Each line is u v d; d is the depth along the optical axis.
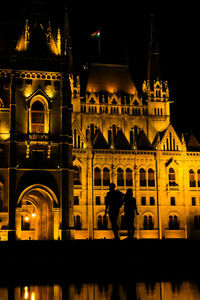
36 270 35.34
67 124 74.31
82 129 108.69
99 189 101.81
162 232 103.12
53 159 73.44
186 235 104.44
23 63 74.25
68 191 72.62
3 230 70.50
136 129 111.94
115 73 115.81
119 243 35.62
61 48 75.88
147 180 104.62
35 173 72.31
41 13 76.75
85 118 109.31
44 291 20.97
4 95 74.00
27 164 72.38
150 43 119.12
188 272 29.56
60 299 18.16
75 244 44.22
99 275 28.42
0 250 41.56
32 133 72.69
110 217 35.44
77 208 99.50
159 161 105.62
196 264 34.50
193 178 107.81
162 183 105.38
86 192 100.56
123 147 105.56
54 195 72.12
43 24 76.44
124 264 34.34
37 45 75.44
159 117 113.56
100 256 35.34
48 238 74.38
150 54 118.31
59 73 75.06
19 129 72.94
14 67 73.75
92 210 100.19
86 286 22.55
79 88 109.31
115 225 35.53
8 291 21.28
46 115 74.25
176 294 19.02
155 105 113.94
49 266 37.22
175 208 105.06
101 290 20.80
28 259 37.59
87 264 35.38
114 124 110.88
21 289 22.09
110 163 103.31
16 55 74.19
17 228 70.38
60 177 72.94
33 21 76.19
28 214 93.50
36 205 83.94
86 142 102.25
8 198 71.00
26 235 92.56
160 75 117.25
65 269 34.66
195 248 36.47
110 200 35.28
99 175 102.62
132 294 19.17
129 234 36.03
